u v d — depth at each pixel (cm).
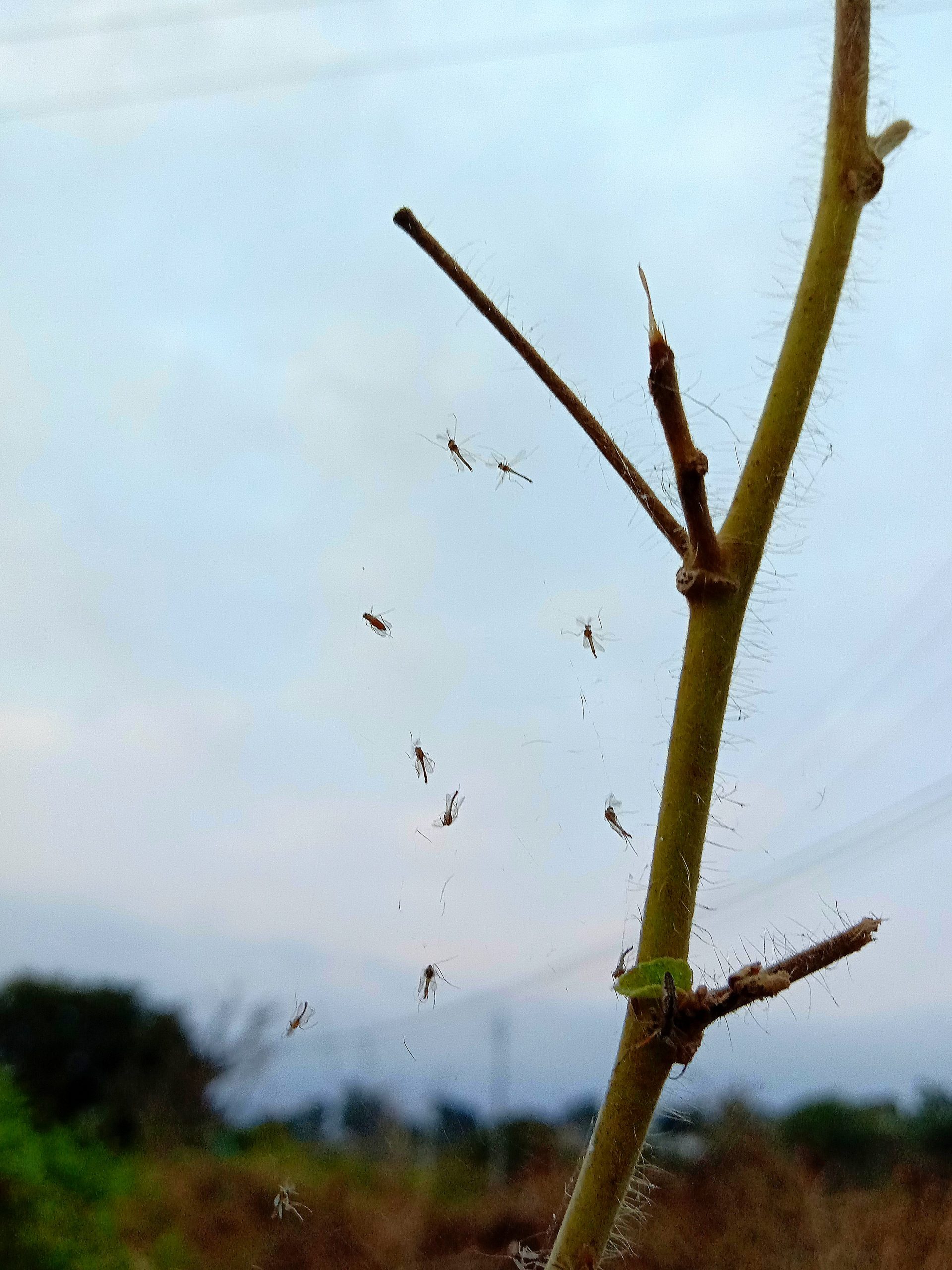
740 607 15
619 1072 14
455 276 17
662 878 14
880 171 16
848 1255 100
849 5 16
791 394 15
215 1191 114
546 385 17
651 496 16
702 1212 99
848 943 13
